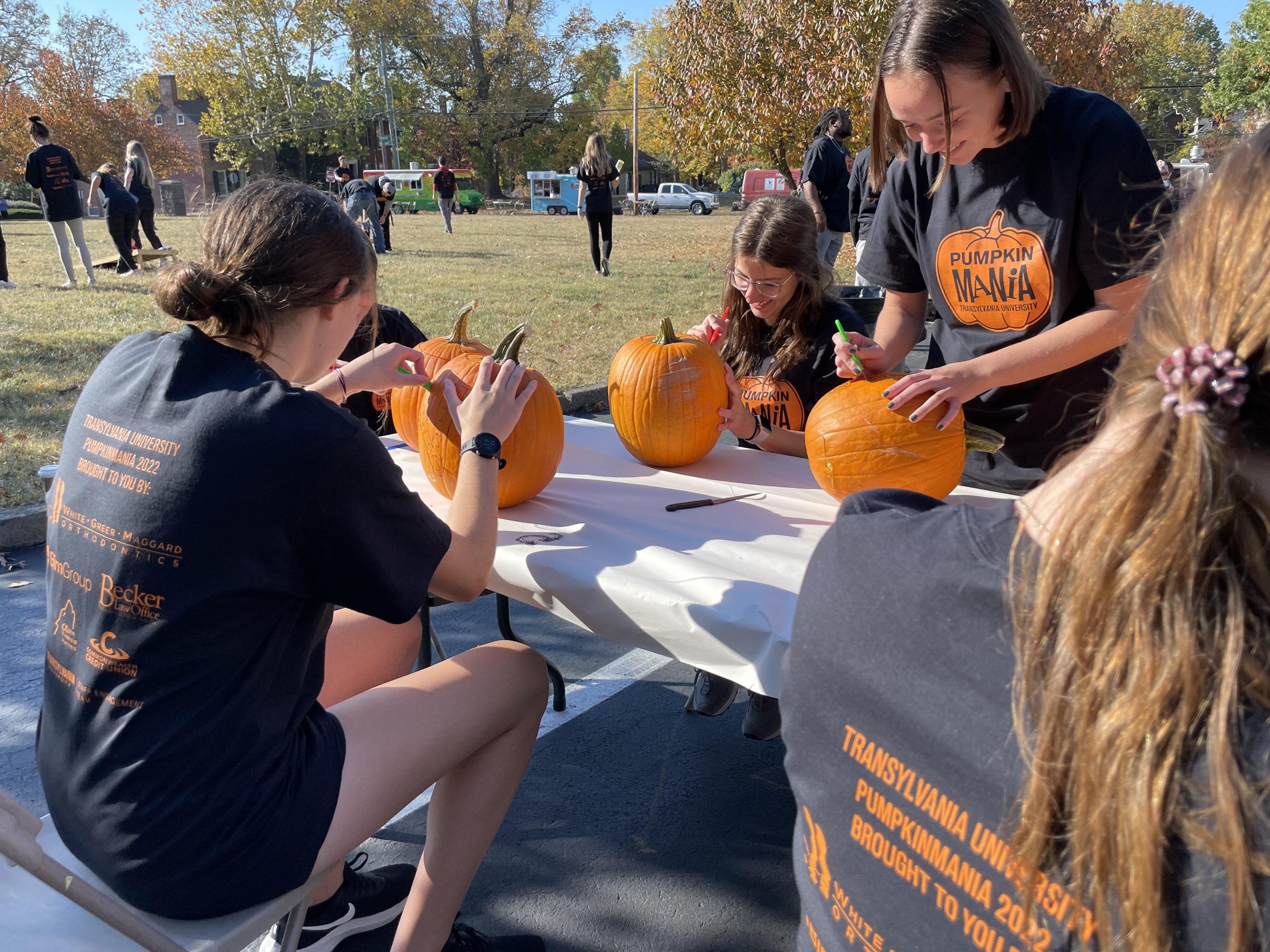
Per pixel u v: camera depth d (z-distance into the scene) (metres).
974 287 2.39
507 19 57.75
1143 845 0.63
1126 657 0.65
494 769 1.79
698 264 15.47
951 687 0.78
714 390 2.44
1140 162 2.10
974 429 2.10
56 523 1.45
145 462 1.36
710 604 1.55
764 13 16.42
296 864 1.41
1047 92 2.17
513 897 2.35
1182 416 0.66
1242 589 0.63
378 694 1.66
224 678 1.35
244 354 1.44
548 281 12.67
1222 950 0.62
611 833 2.58
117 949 1.32
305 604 1.45
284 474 1.32
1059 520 0.73
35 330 8.26
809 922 0.97
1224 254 0.68
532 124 60.44
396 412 2.48
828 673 0.88
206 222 1.56
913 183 2.45
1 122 52.81
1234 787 0.61
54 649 1.44
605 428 2.97
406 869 2.20
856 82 15.24
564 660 3.53
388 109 55.00
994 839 0.75
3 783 2.74
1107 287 2.14
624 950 2.19
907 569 0.83
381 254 16.88
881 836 0.85
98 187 12.32
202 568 1.32
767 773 2.85
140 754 1.33
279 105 57.38
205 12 54.41
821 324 2.97
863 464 2.00
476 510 1.69
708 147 18.36
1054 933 0.72
